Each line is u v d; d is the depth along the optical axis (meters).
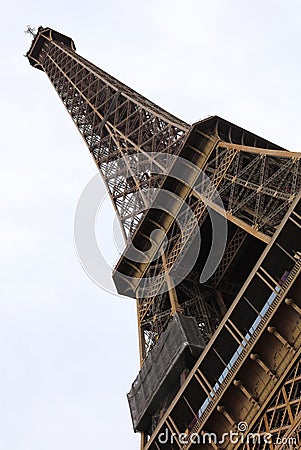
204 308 70.69
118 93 109.56
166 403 60.22
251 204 64.75
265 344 48.41
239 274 76.06
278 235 50.06
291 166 59.03
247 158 69.94
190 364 59.22
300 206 49.69
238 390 49.50
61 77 137.62
